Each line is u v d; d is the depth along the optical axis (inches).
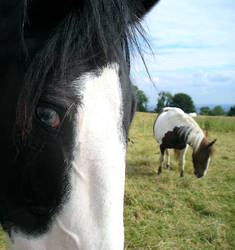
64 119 29.4
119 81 34.3
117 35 34.2
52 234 31.1
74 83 30.6
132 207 125.5
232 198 143.4
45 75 29.0
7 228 35.1
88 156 30.5
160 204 131.8
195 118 494.3
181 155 176.2
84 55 32.1
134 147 252.5
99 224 30.5
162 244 98.0
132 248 96.0
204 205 132.8
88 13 31.4
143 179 166.7
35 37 32.2
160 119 184.5
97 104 31.4
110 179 30.9
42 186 30.7
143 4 45.8
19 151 30.9
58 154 29.8
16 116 30.5
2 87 32.0
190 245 99.9
